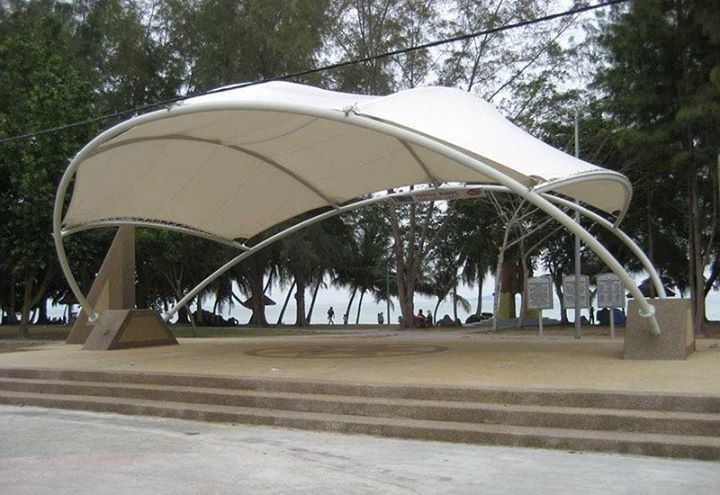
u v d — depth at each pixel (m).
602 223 19.20
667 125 28.17
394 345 19.83
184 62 44.94
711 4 25.59
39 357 17.09
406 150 18.70
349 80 39.88
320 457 8.45
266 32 39.34
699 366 12.70
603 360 13.99
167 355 17.06
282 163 19.91
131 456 8.55
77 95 31.59
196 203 21.36
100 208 20.08
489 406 9.83
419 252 43.19
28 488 7.11
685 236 43.16
